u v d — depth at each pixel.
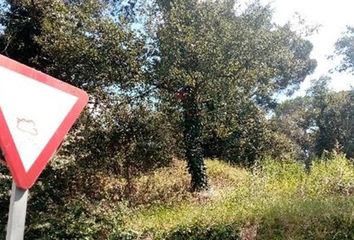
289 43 15.35
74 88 2.29
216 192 12.25
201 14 12.39
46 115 2.17
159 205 11.07
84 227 8.55
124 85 12.89
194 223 7.02
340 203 6.14
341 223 5.46
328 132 33.47
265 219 6.14
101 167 12.67
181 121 13.36
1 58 2.05
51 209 9.15
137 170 13.50
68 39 12.62
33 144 2.11
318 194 7.42
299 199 6.85
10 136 2.04
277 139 22.16
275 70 13.08
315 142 34.03
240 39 12.20
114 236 8.15
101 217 8.79
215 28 12.29
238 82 12.27
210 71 11.98
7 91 2.05
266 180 8.88
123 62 12.73
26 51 17.25
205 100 12.53
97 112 13.27
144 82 12.84
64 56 12.85
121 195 12.37
